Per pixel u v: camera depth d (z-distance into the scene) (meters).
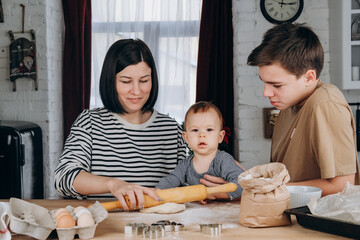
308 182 1.29
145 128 1.60
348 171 1.24
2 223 0.87
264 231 0.97
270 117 3.14
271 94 1.30
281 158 1.47
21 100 3.44
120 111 1.53
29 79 3.43
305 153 1.33
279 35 1.25
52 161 3.47
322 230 0.94
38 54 3.40
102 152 1.54
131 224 0.99
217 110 1.48
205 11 3.49
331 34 3.14
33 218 0.90
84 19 3.62
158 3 3.67
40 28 3.39
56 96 3.59
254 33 3.21
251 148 3.23
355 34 2.93
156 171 1.59
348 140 1.25
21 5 3.39
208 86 3.52
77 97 3.61
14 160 2.94
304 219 0.97
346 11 2.89
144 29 3.68
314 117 1.26
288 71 1.23
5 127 2.96
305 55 1.23
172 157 1.63
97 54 3.71
